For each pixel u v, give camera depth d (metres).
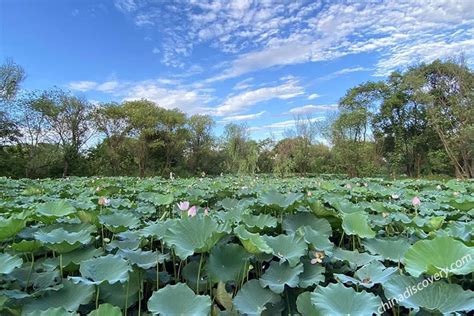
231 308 1.47
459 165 19.55
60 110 18.73
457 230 1.85
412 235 2.04
